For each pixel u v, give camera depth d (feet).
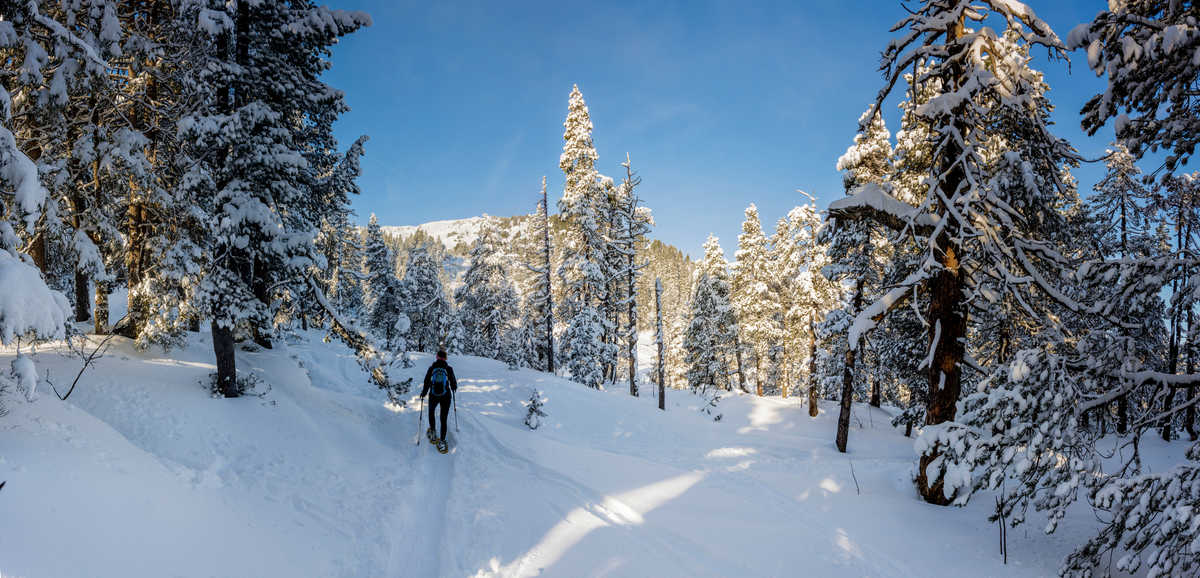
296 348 58.95
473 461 30.19
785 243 94.07
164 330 33.22
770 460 44.14
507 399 56.85
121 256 40.11
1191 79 16.96
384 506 22.74
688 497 25.67
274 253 34.01
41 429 17.54
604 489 26.20
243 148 32.17
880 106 31.71
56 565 10.96
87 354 30.40
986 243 27.12
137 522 14.34
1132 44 16.31
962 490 25.70
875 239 53.06
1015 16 27.37
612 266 100.27
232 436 26.43
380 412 39.96
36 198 17.22
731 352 120.98
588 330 89.35
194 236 33.63
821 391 80.48
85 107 31.63
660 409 68.90
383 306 131.54
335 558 17.47
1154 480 15.90
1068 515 23.61
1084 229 35.32
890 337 52.01
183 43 32.37
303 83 41.11
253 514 18.86
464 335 122.01
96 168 34.63
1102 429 19.58
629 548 19.10
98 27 28.17
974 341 49.47
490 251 125.18
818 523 22.71
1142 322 20.36
